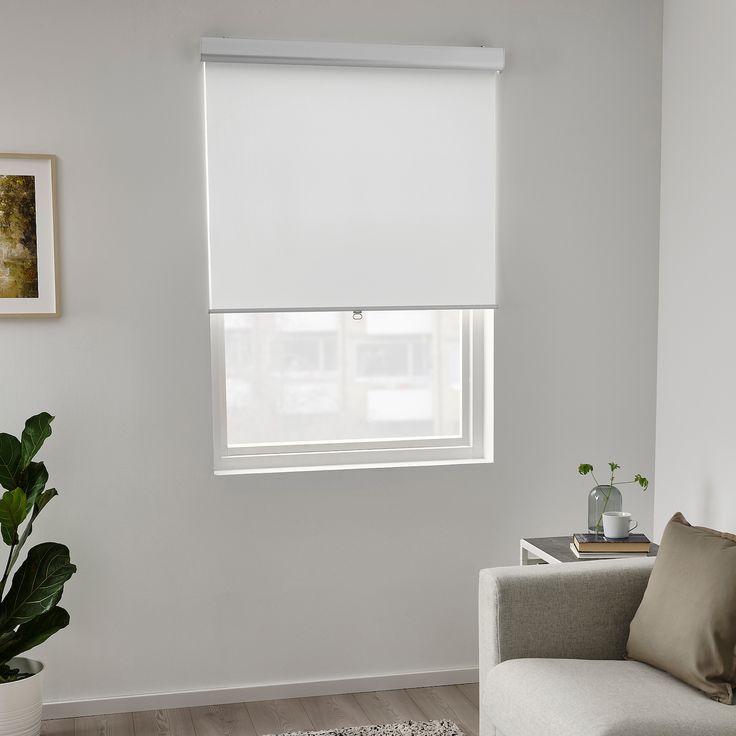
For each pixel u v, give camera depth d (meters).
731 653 2.27
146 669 3.25
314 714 3.19
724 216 3.13
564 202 3.47
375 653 3.42
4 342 3.10
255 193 3.23
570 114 3.46
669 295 3.49
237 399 3.40
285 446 3.42
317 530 3.35
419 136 3.33
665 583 2.47
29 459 2.84
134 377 3.19
